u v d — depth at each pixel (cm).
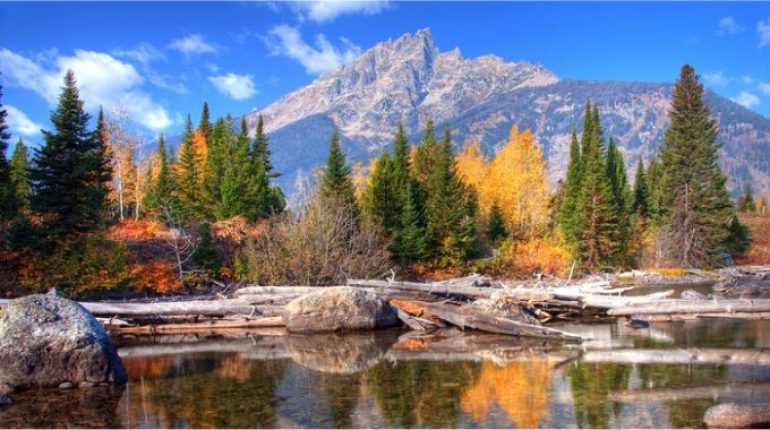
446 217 4344
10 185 2852
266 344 1802
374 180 4381
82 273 2834
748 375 1214
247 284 3191
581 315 2280
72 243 2830
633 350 1551
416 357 1526
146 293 3008
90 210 2858
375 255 3497
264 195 4628
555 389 1120
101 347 1252
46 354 1220
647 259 5416
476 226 4744
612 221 4981
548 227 6025
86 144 2900
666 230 5356
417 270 4228
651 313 2172
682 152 5347
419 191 4709
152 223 3916
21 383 1195
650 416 927
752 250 6488
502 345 1708
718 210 5309
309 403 1056
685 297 2477
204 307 2128
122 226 3697
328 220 3362
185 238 3434
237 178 4312
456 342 1791
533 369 1323
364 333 2027
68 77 2884
